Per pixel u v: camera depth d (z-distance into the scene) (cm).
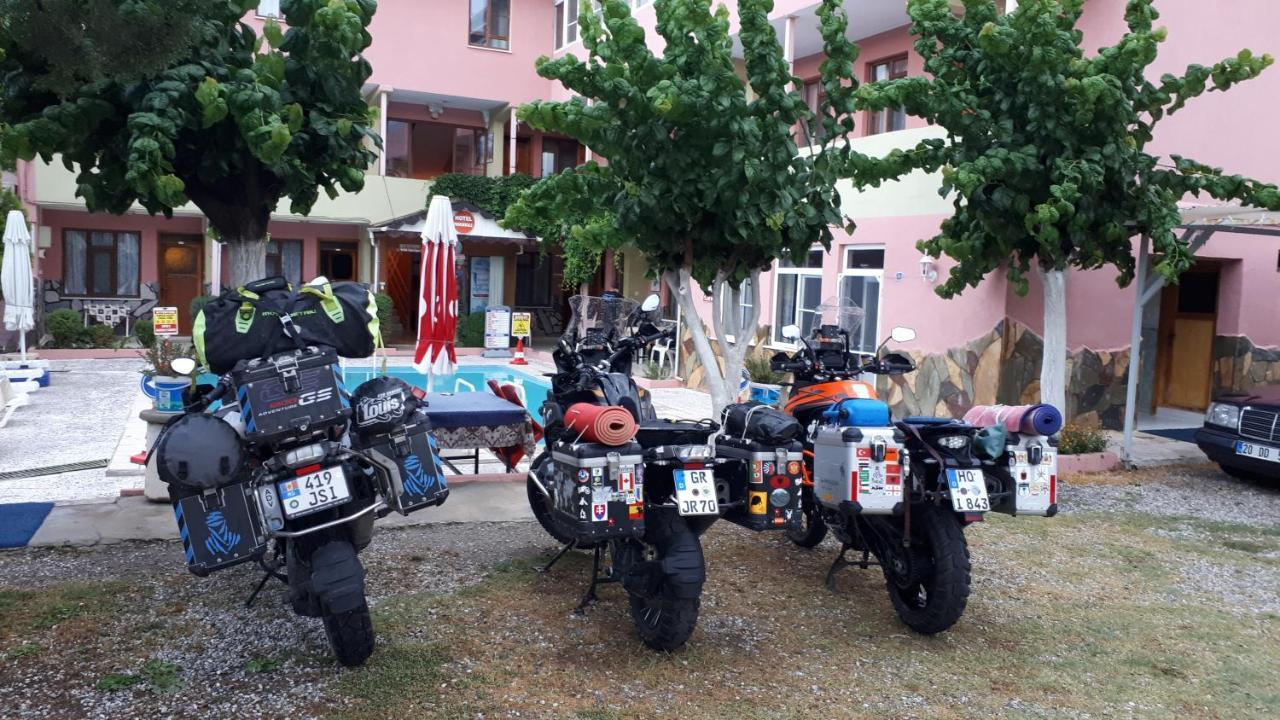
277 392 379
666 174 651
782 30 1468
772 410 457
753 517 441
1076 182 771
